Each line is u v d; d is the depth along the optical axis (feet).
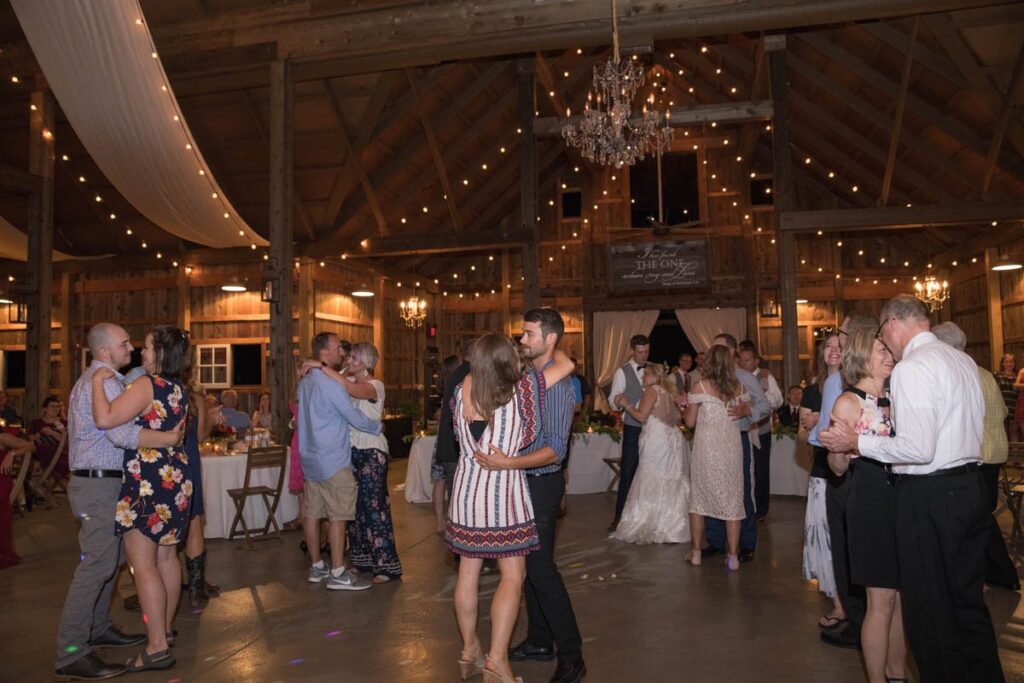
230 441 21.62
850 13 25.02
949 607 7.45
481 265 51.88
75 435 10.49
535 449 9.25
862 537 8.49
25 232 36.91
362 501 15.14
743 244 47.42
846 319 9.27
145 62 23.75
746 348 20.52
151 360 10.57
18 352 43.93
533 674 10.12
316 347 14.96
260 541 19.40
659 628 11.85
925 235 43.04
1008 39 26.32
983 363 39.37
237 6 28.81
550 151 44.21
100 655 11.03
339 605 13.38
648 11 25.99
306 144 32.83
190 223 33.17
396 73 30.04
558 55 34.88
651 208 48.78
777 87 31.71
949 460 7.50
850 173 40.55
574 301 49.32
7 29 29.37
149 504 10.20
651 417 18.94
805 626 11.87
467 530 9.01
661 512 18.44
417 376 49.83
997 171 31.30
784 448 26.22
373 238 36.06
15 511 24.63
